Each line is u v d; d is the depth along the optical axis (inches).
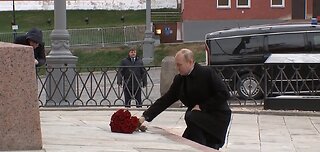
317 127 484.4
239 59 757.9
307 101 584.7
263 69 615.2
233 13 1895.9
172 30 2018.9
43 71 618.2
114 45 1882.4
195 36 1910.7
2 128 227.6
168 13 2095.2
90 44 1870.1
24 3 2459.4
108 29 1893.5
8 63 228.4
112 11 2454.5
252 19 1889.8
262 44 750.5
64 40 610.9
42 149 230.7
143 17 2393.0
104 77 620.1
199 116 303.0
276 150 371.2
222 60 761.0
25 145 229.5
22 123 229.5
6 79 228.2
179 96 310.5
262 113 572.4
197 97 305.1
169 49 1812.3
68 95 606.9
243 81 641.6
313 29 742.5
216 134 303.9
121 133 295.4
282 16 1881.2
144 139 277.7
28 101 230.2
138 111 586.2
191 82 304.5
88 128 314.5
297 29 745.0
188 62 302.8
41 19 2372.0
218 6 1897.1
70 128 311.9
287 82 606.9
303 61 608.4
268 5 1886.1
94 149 234.4
